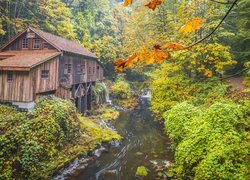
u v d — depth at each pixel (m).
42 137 11.09
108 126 19.08
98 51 35.28
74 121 14.48
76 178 10.32
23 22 24.05
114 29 42.44
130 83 39.34
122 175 10.62
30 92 14.17
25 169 9.09
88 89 23.94
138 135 16.83
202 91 12.79
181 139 9.23
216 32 12.84
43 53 16.91
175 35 13.96
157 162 11.59
